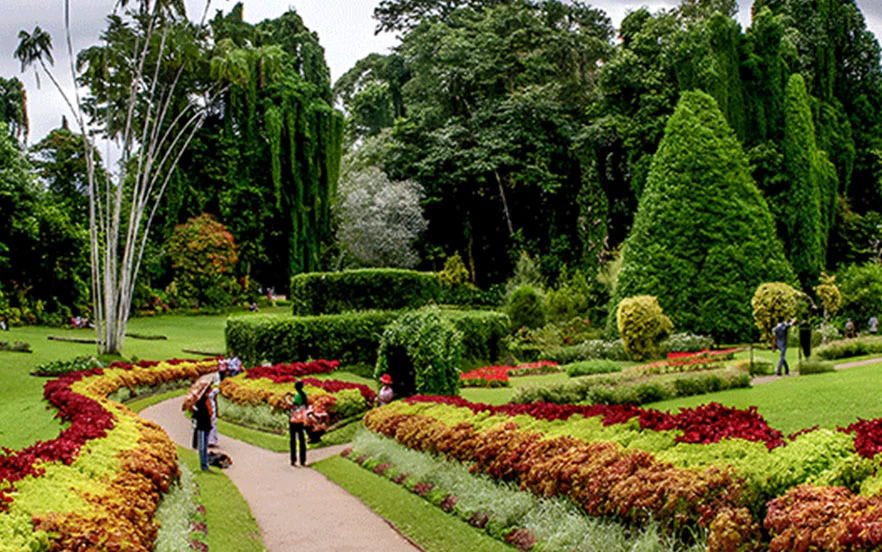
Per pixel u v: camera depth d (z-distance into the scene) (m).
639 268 35.88
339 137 61.94
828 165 45.75
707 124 36.81
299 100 59.56
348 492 12.40
